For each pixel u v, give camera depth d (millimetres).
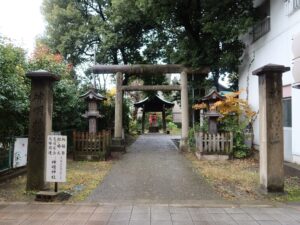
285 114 11758
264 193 7402
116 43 18594
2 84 7867
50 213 6031
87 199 7090
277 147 7418
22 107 8617
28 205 6547
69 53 19844
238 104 14031
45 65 12992
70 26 19875
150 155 14672
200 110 17469
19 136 10383
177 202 6863
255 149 14086
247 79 15484
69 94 13906
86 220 5637
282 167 7414
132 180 9125
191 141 15617
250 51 15156
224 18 14023
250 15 13789
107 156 13547
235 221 5586
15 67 9047
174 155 14656
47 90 7488
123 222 5535
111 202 6844
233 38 13852
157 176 9695
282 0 11742
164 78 22266
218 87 18047
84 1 20500
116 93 17234
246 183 8570
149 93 30219
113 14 17703
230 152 12773
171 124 38688
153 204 6672
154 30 19000
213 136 12969
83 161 12773
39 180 7457
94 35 19109
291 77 11039
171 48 17703
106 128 19375
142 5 14992
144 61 20453
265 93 7438
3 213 6020
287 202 6816
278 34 12117
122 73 17359
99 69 17109
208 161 12469
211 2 13938
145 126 38281
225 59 14852
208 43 15305
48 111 7555
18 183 8562
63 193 7219
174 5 15398
